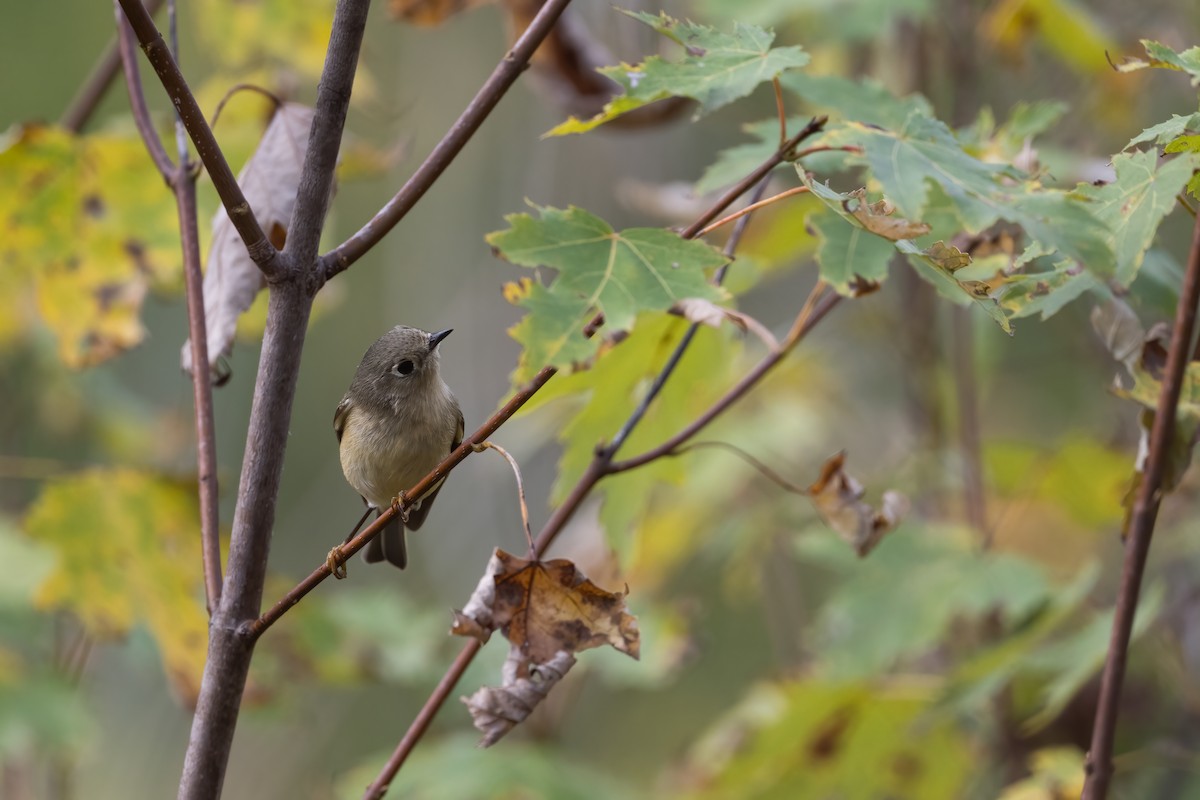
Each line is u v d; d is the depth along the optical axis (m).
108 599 9.00
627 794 10.47
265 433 5.44
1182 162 5.31
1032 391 14.56
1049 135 11.91
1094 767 5.69
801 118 7.40
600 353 6.31
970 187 5.15
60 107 18.19
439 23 10.35
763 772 9.85
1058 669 8.35
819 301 7.83
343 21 5.48
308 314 5.52
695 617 11.31
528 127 15.96
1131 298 6.66
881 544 9.46
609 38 12.26
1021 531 11.60
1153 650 10.55
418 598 16.02
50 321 8.82
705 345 7.70
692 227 5.57
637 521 8.09
